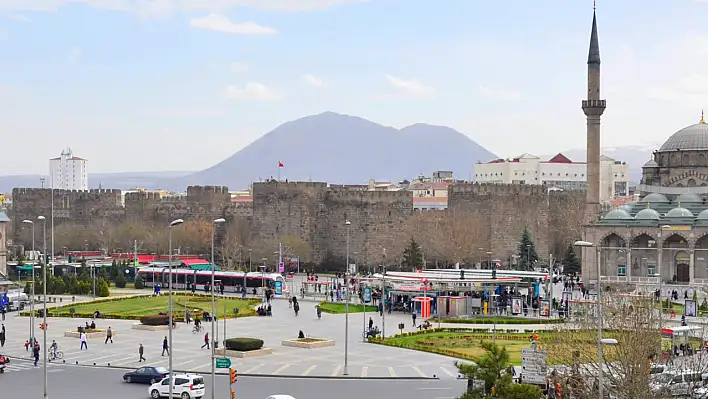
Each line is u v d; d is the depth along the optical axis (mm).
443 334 128375
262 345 114188
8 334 132625
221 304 169125
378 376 97688
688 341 105750
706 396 79812
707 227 194750
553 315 149125
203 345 119250
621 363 77688
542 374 85438
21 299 166250
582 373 84250
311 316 151625
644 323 87875
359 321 144500
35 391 91062
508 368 71625
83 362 108062
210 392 89562
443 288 152375
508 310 154375
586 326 93188
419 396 87125
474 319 143625
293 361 107375
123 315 150125
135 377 95188
